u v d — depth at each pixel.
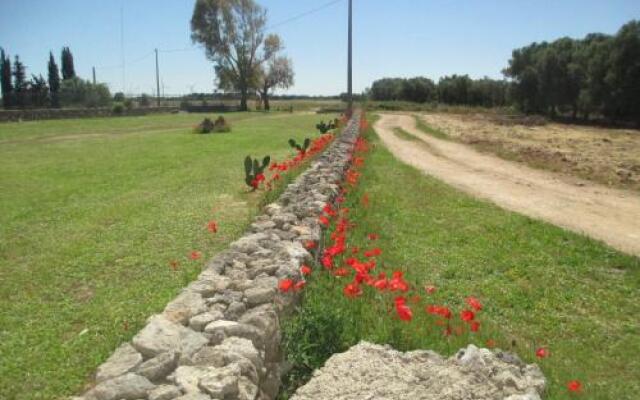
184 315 3.81
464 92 79.06
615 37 46.22
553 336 5.32
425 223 9.35
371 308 4.85
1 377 4.02
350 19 33.16
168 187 12.25
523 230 8.95
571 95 53.91
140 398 2.86
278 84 75.81
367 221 8.77
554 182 14.24
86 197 11.12
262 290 4.13
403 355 3.58
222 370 2.97
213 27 68.06
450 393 3.07
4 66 58.84
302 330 4.00
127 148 21.38
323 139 17.80
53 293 5.79
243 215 9.23
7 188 12.23
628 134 34.56
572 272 7.05
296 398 3.14
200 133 29.52
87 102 61.91
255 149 20.73
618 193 12.67
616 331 5.45
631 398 4.16
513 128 38.03
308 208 7.22
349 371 3.36
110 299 5.57
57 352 4.41
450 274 6.88
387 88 94.44
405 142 25.86
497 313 5.82
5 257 7.03
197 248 7.34
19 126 34.78
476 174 15.70
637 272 7.00
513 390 3.19
